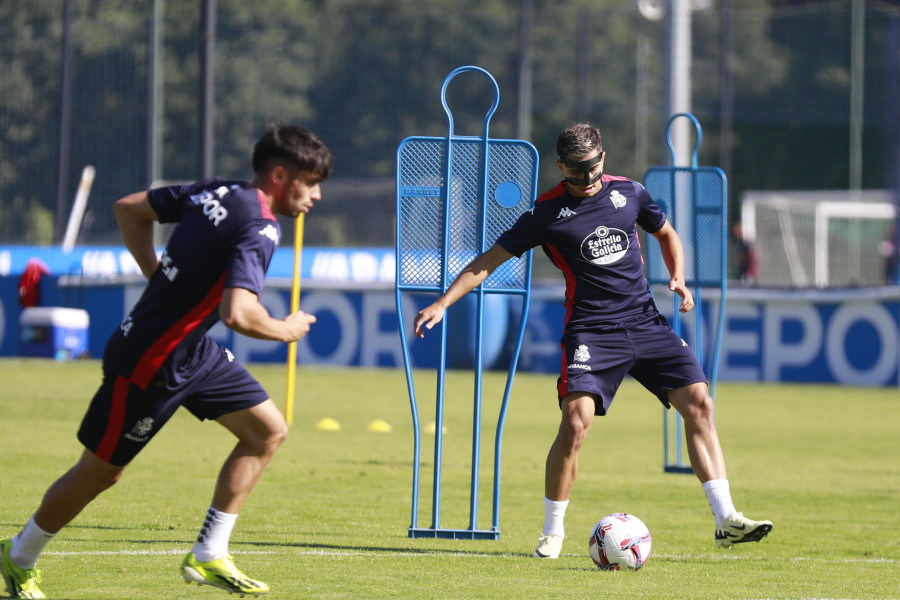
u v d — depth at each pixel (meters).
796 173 112.12
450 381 68.88
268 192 14.67
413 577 17.66
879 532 24.56
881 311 69.50
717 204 34.41
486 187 22.72
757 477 34.62
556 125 121.19
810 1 125.94
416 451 22.34
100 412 14.84
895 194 87.81
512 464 36.06
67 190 90.62
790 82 108.81
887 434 48.31
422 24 105.31
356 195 94.00
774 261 106.50
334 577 17.48
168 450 35.75
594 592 16.73
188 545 20.11
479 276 20.45
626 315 20.53
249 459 15.31
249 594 15.39
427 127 104.19
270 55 103.44
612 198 20.58
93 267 78.62
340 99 103.62
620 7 134.50
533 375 75.75
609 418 54.06
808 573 19.17
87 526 21.94
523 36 91.75
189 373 14.91
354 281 77.44
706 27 113.19
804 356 71.25
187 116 105.62
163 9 107.56
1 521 21.94
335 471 32.50
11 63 90.50
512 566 19.05
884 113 96.75
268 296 76.38
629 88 121.19
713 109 111.31
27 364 70.38
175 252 14.49
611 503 28.23
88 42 90.75
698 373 20.55
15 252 78.88
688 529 24.42
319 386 62.41
